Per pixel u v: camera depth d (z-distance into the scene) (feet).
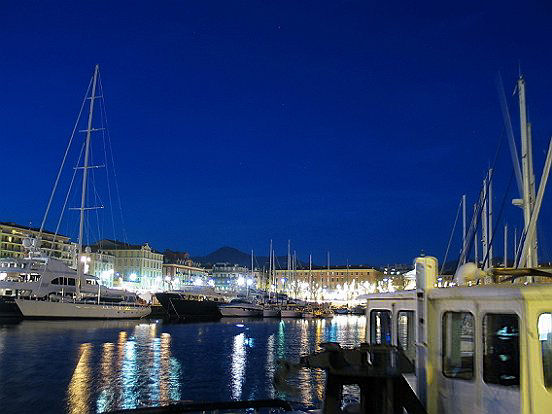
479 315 20.89
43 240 479.00
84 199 256.32
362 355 21.25
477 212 103.60
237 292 468.34
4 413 71.15
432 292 22.81
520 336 19.36
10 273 249.14
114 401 78.89
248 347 159.33
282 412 51.34
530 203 49.98
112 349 141.59
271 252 550.36
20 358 120.37
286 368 22.35
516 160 51.01
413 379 25.07
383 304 30.17
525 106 58.34
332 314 416.26
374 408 20.58
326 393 20.74
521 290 19.44
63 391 85.10
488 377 20.45
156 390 87.25
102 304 257.34
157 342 166.50
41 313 234.79
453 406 21.67
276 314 394.52
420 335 23.13
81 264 255.50
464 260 87.15
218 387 90.17
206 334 210.38
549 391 18.98
